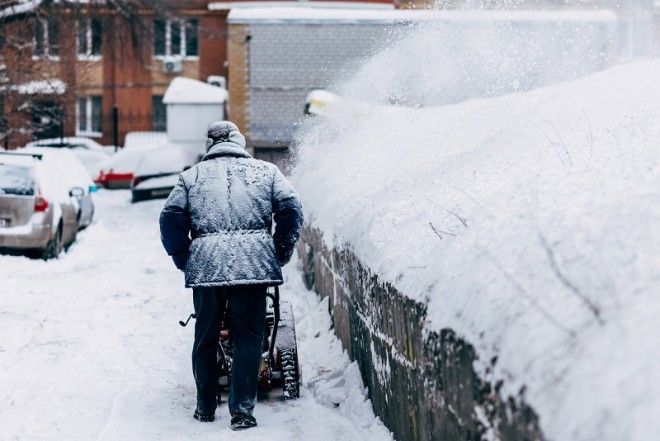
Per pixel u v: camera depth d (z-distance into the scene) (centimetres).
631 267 401
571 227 472
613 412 321
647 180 495
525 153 727
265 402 852
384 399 723
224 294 788
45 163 2012
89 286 1570
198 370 793
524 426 384
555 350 380
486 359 441
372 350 775
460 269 536
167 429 763
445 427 524
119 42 4478
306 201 1450
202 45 6438
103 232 2573
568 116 821
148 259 1978
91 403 846
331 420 786
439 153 1017
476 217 595
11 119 3497
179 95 4312
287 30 3597
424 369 573
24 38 3491
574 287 406
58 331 1184
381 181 1022
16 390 891
